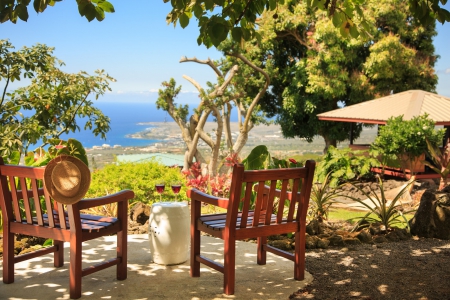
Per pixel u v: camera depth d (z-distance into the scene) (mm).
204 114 17875
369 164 12273
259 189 3482
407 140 11938
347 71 23359
